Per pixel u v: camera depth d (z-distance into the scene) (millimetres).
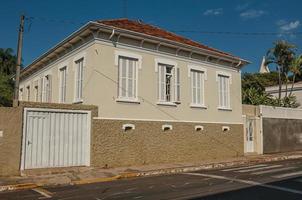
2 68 43562
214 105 20531
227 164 17672
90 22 14875
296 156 22609
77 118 14570
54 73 19766
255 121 23453
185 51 19000
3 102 27906
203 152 19391
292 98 31266
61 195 9672
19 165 12953
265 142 23797
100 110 15242
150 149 16844
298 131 26641
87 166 14609
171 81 18422
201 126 19469
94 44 15461
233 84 22016
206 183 11273
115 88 15859
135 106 16516
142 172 14078
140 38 16688
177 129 18219
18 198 9398
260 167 15906
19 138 13008
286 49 34469
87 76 15781
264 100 27844
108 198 9078
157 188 10500
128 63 16594
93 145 14812
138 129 16453
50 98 20109
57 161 13891
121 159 15656
